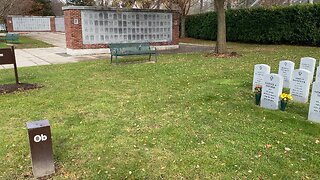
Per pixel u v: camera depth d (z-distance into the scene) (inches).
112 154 164.6
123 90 300.7
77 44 617.6
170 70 406.0
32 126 140.3
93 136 187.6
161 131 194.4
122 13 658.2
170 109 239.5
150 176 143.1
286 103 234.1
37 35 1395.2
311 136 185.3
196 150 168.1
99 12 629.0
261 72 274.7
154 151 167.5
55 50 725.3
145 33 703.1
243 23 932.6
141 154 164.2
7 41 944.3
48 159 143.9
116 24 656.4
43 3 1961.1
